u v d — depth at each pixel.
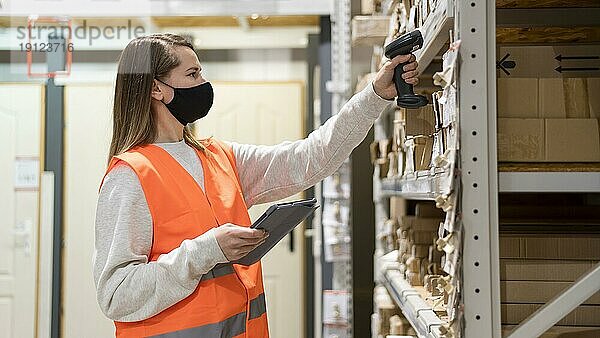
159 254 1.74
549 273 1.55
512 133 1.50
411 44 1.67
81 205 3.64
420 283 2.45
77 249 3.63
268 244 1.76
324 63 4.26
